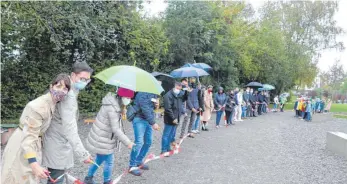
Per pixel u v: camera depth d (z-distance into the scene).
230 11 25.84
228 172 6.16
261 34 29.52
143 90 4.33
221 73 23.92
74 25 11.78
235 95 16.08
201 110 10.36
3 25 10.34
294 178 5.95
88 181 4.57
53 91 2.94
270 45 29.59
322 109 28.77
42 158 3.16
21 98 13.13
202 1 21.42
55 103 3.00
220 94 12.86
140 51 16.48
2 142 7.23
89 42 13.16
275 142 9.96
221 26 22.69
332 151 8.75
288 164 7.09
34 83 13.42
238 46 25.55
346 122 18.78
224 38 23.12
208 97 11.71
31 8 9.95
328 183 5.71
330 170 6.66
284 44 33.00
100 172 5.68
